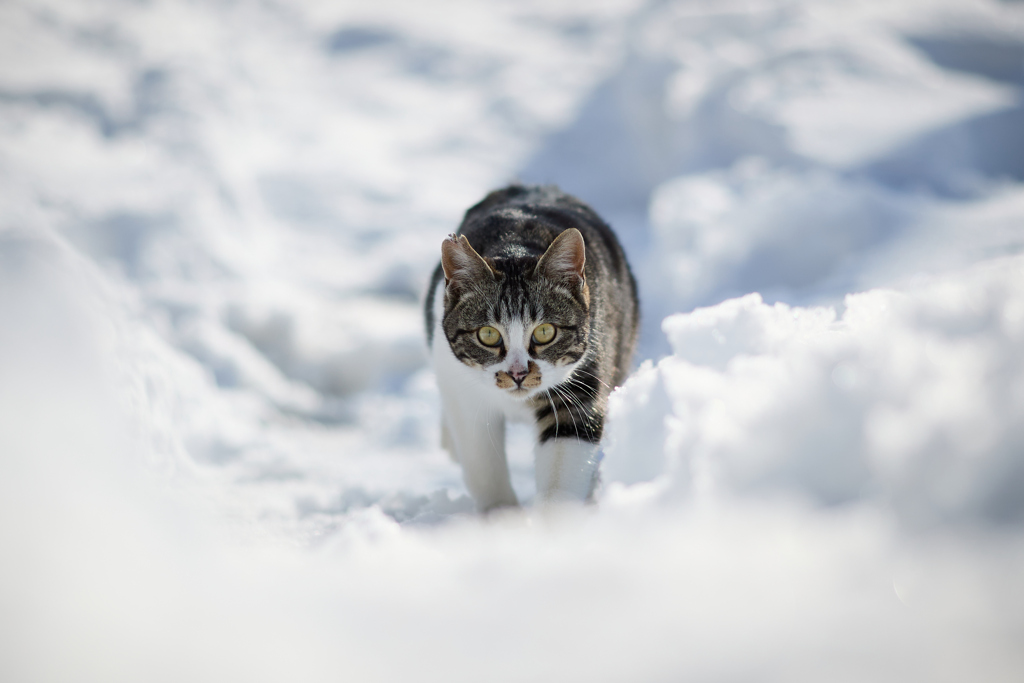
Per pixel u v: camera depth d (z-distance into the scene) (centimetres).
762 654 99
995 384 137
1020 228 493
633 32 1239
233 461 351
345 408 576
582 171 1200
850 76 833
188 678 99
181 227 686
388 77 1516
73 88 860
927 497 131
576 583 120
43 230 250
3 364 147
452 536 184
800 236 543
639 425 178
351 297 805
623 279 303
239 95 1063
